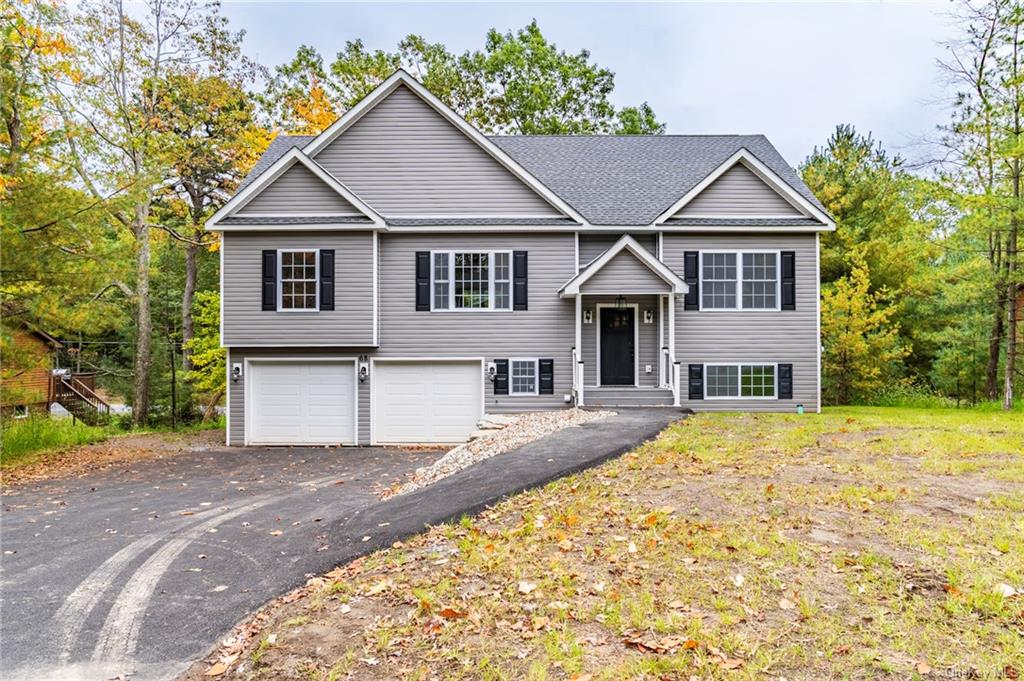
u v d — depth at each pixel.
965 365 22.56
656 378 16.47
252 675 3.88
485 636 4.08
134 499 9.65
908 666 3.56
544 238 16.39
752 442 9.91
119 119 19.78
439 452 15.16
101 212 13.74
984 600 4.24
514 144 19.97
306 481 11.15
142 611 5.07
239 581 5.69
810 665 3.60
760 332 16.22
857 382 21.34
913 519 5.89
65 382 25.28
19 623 4.89
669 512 6.21
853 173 24.59
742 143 19.80
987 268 18.59
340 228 15.66
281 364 16.27
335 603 4.78
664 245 16.33
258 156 24.41
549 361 16.30
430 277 16.28
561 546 5.46
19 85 14.80
